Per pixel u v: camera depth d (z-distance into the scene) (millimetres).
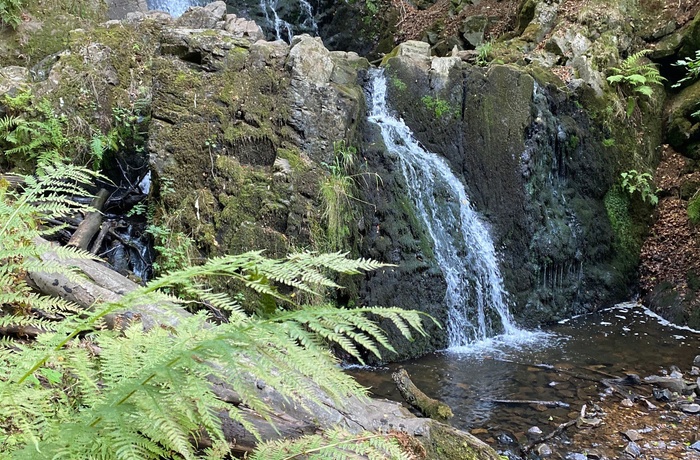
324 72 6605
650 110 8844
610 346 6613
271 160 6148
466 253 7180
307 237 5766
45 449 1354
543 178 7824
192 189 6008
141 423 1417
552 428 4730
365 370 5816
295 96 6293
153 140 6129
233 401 2424
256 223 5824
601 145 8406
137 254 6125
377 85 7812
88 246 5820
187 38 6465
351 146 6527
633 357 6266
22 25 7641
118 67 7125
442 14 11523
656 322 7453
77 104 6754
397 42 11883
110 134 6730
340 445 1801
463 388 5469
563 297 7738
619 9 9141
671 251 8133
